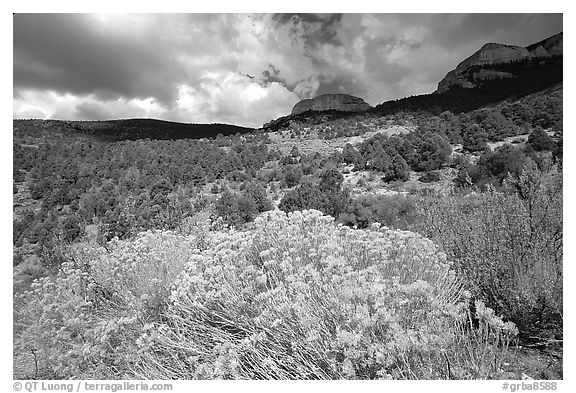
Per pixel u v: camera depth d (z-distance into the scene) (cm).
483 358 216
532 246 325
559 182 376
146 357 287
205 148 5766
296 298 257
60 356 315
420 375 208
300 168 4191
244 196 2427
